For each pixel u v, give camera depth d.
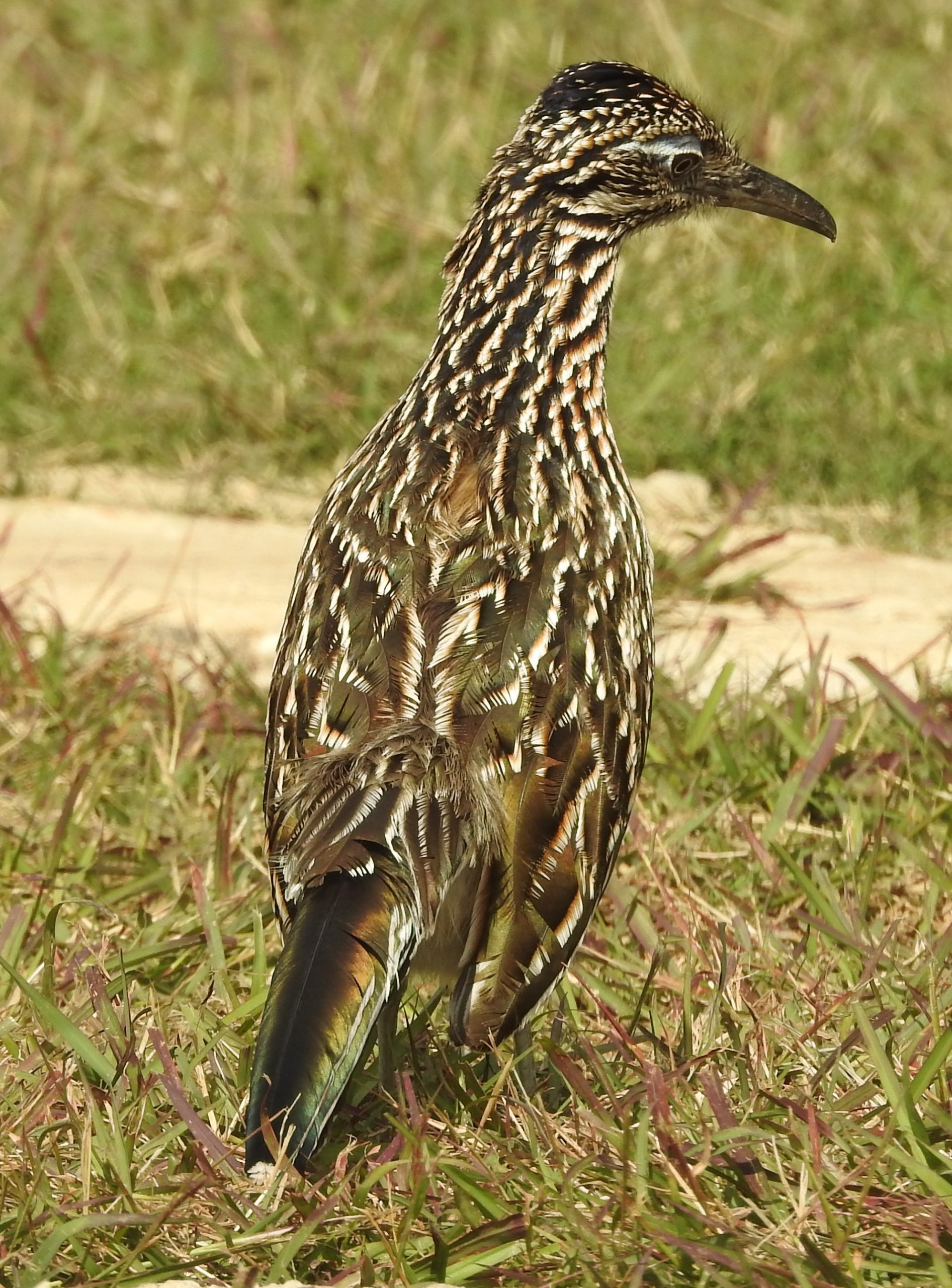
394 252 23.72
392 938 8.42
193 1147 9.15
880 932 11.63
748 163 11.80
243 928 11.31
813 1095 9.73
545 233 10.59
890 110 26.23
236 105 26.81
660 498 19.97
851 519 19.58
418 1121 9.08
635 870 12.13
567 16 29.16
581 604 9.72
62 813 12.05
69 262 22.97
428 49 28.30
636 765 10.00
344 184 24.64
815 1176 8.62
